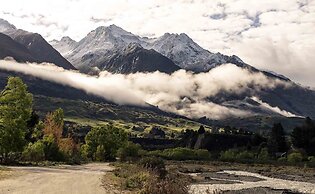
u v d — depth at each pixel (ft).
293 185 216.74
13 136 203.00
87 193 96.27
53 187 106.32
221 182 215.51
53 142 274.57
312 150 582.35
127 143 426.92
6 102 204.54
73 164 275.39
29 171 159.43
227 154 524.11
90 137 407.85
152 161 177.78
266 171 356.38
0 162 204.23
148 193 91.66
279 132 613.11
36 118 283.59
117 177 148.77
